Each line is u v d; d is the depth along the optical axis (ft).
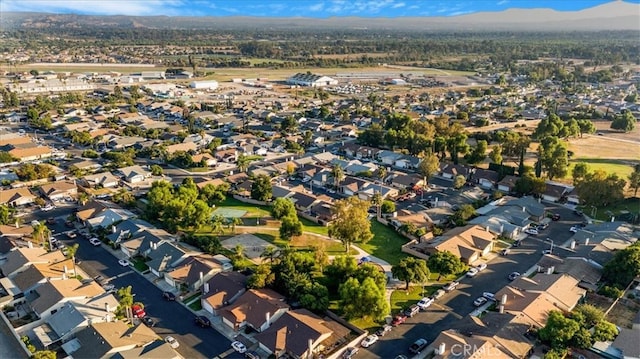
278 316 322.96
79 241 439.63
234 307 328.29
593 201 509.35
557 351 284.61
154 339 299.79
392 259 417.90
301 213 510.58
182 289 359.05
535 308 322.55
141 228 441.68
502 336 293.84
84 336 297.33
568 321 293.02
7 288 352.08
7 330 314.96
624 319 327.67
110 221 461.78
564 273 368.68
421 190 585.22
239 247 406.21
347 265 357.61
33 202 524.52
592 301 349.00
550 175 613.52
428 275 362.53
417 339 310.24
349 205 439.22
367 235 422.41
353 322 325.62
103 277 379.14
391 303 348.59
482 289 368.68
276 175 632.79
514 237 458.50
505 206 513.45
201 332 316.40
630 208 522.47
